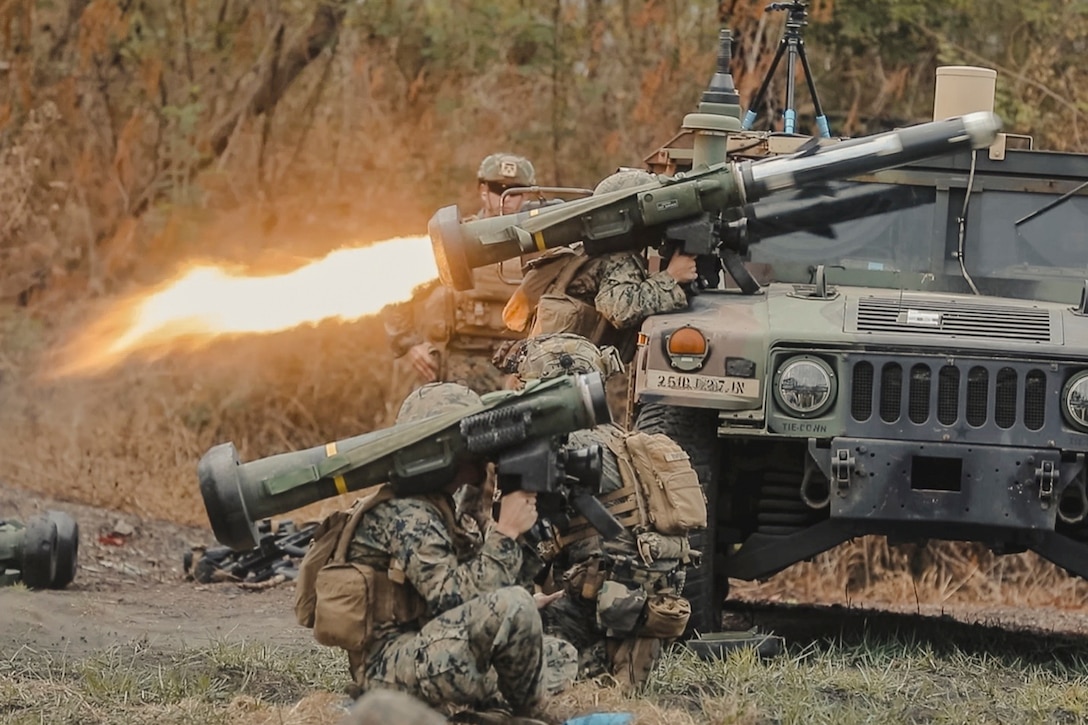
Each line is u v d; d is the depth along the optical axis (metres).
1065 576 15.52
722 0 20.36
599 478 7.72
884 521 10.33
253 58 20.39
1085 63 20.59
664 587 8.64
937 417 10.08
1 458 18.02
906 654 10.49
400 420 7.82
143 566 14.90
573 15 20.44
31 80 20.23
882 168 10.67
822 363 10.12
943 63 20.22
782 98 20.34
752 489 11.31
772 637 10.22
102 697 8.72
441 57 20.20
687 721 8.33
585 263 10.80
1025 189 11.70
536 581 8.85
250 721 8.23
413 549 7.51
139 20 20.30
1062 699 9.49
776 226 11.66
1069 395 10.04
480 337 13.30
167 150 20.31
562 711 8.17
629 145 20.28
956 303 10.51
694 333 10.18
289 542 14.39
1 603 11.55
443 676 7.42
